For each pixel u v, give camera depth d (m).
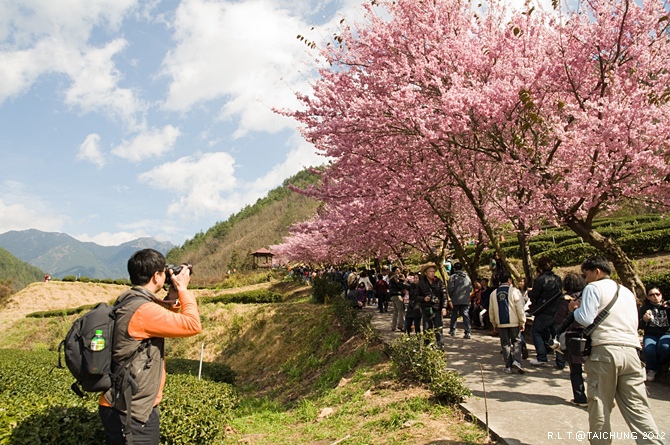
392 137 10.48
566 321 5.79
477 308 12.50
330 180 13.49
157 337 3.34
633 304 3.97
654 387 6.25
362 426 6.10
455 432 5.14
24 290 44.56
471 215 14.52
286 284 40.22
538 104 8.89
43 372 7.77
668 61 8.85
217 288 46.97
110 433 3.18
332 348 13.66
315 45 11.32
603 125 7.69
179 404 5.95
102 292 46.94
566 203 8.60
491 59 9.63
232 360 20.69
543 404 5.73
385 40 10.16
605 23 8.25
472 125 9.52
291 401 10.50
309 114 11.37
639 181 8.23
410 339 7.55
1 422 4.16
